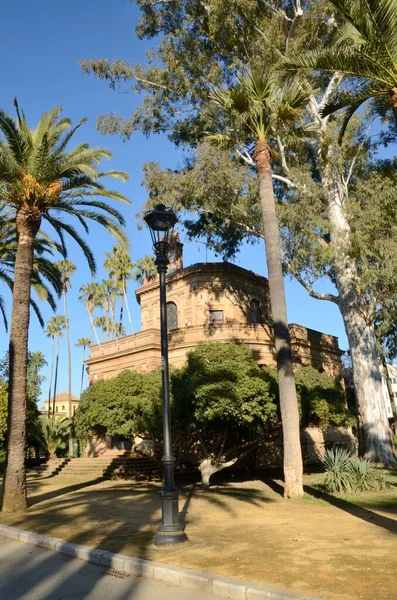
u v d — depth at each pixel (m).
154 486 19.33
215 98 16.52
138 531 9.43
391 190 18.39
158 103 24.53
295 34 21.80
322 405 21.98
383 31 9.61
